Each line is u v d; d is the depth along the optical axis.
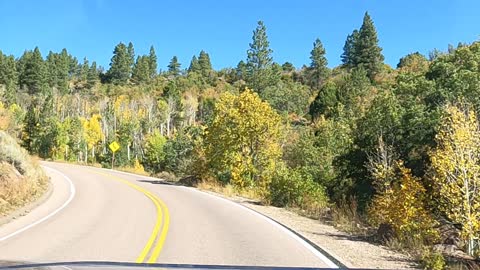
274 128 30.86
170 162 47.09
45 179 25.81
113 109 105.56
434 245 13.17
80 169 42.31
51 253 9.15
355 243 11.24
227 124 30.77
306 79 124.19
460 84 21.89
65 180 29.20
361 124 26.86
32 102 109.19
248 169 30.00
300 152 38.38
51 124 71.94
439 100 23.28
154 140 62.16
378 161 22.80
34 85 134.12
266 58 89.31
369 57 109.69
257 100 30.81
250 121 30.03
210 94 138.50
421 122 22.45
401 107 24.53
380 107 24.75
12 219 14.56
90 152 84.31
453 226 14.93
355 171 27.72
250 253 9.30
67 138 72.44
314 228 13.85
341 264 8.29
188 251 9.45
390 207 13.65
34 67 134.88
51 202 19.19
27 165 22.94
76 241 10.59
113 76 167.88
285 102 91.44
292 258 8.83
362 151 26.56
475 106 20.91
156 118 99.62
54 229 12.50
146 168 59.94
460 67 23.69
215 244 10.29
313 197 20.88
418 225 13.36
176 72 180.25
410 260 9.34
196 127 48.91
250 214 16.42
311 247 10.11
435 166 14.59
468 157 13.74
